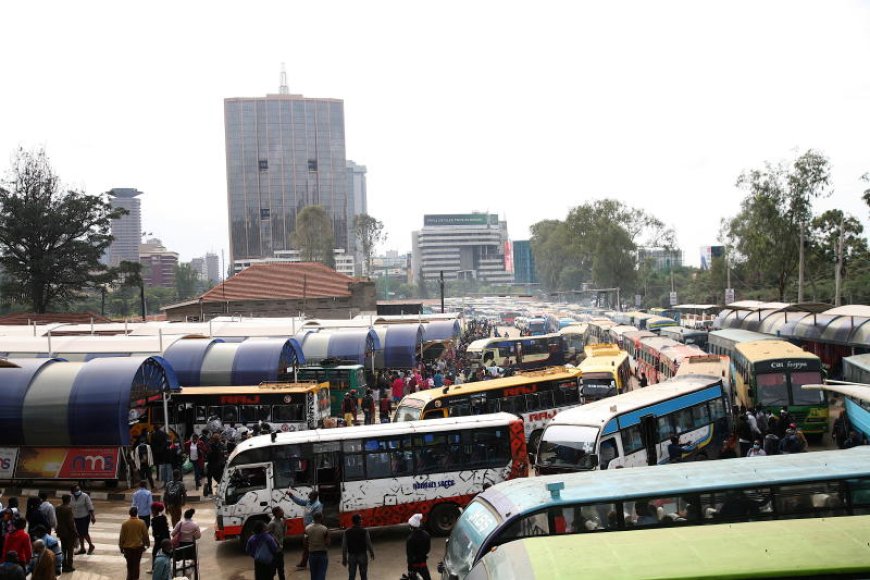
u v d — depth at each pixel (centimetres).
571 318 9856
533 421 2941
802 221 6756
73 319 7538
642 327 7925
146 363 2791
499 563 786
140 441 2856
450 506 2000
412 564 1455
